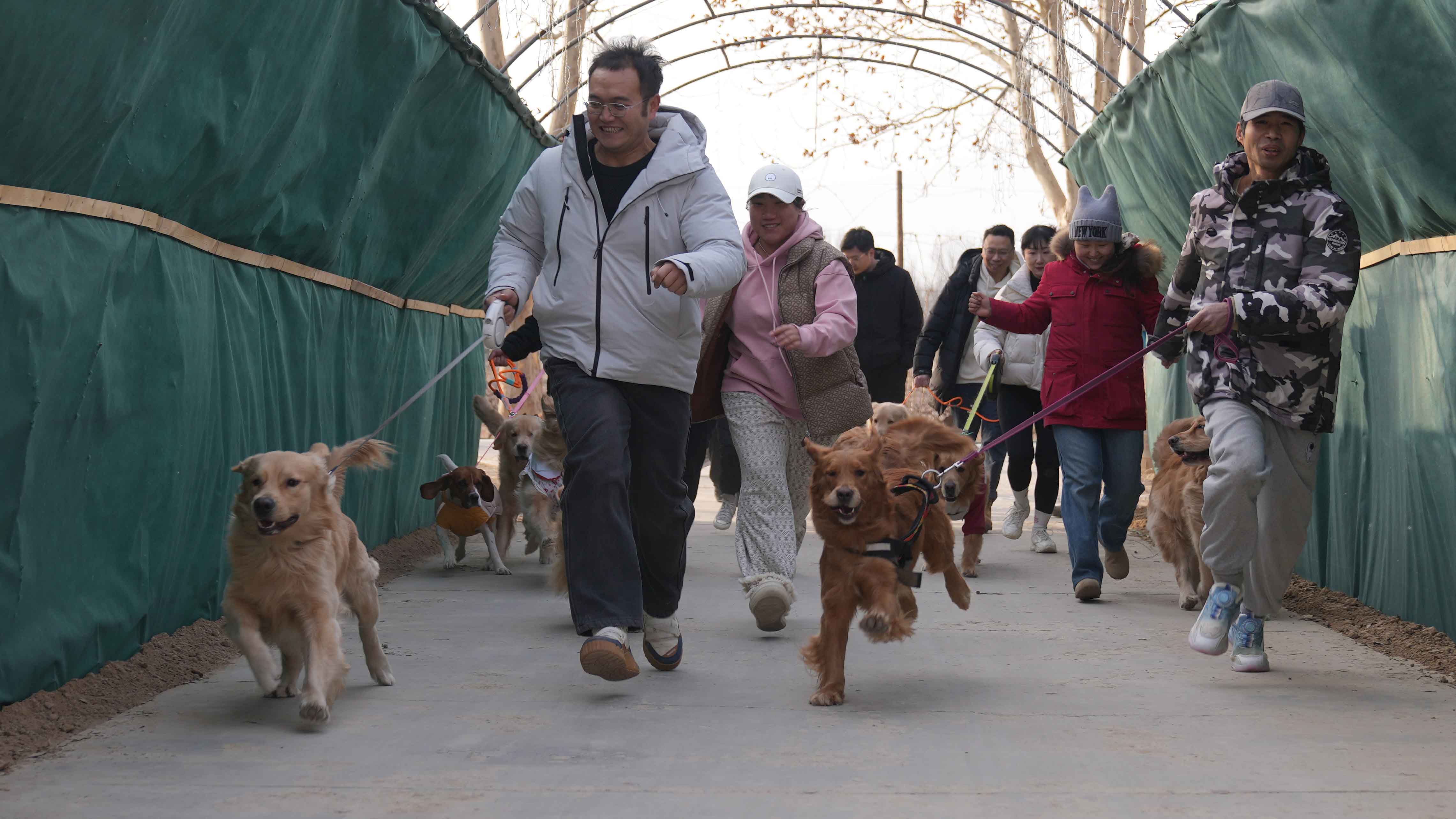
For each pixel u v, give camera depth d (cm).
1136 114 736
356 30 498
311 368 565
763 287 511
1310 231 404
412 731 352
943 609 568
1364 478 536
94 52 323
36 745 327
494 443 721
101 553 389
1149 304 588
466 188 710
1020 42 1337
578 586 384
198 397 443
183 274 432
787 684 416
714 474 889
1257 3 498
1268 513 416
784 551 498
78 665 378
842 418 505
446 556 702
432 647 478
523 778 307
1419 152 416
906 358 838
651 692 403
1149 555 770
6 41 287
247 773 309
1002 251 801
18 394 331
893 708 382
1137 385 592
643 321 397
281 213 498
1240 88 550
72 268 357
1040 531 775
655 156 399
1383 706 381
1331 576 584
